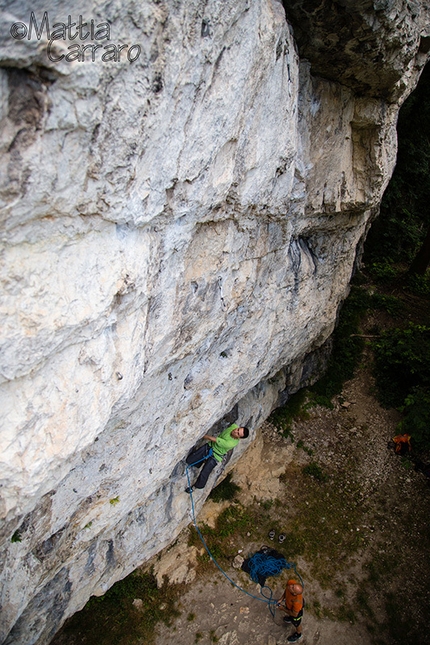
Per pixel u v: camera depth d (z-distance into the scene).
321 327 7.01
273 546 6.83
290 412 8.83
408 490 7.71
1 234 1.59
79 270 1.95
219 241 3.12
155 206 2.23
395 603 6.29
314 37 3.13
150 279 2.51
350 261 7.00
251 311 4.25
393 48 3.32
